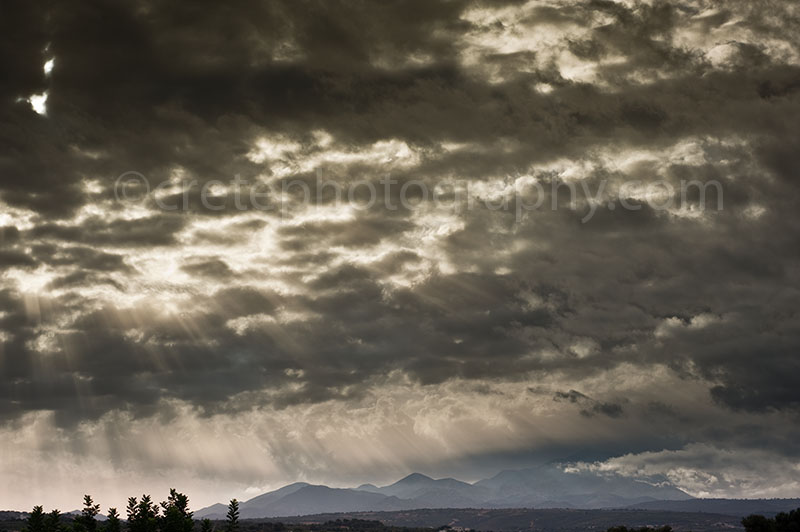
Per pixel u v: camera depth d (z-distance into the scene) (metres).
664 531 122.38
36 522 78.56
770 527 102.75
